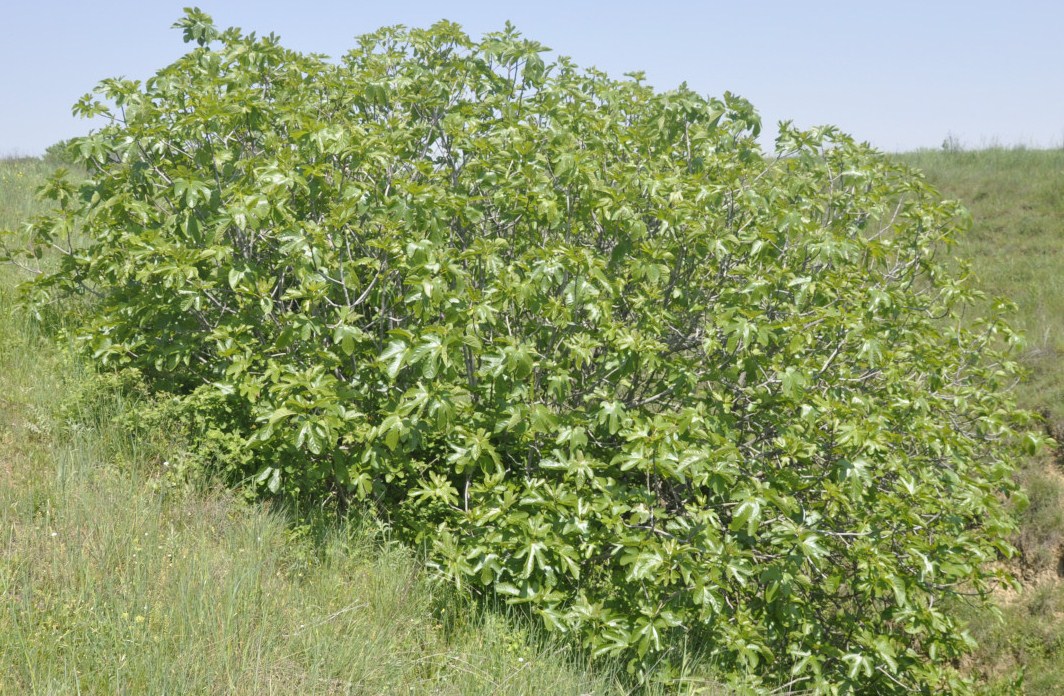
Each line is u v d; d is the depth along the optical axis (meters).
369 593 4.93
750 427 6.19
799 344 5.14
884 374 6.24
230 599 4.25
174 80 6.04
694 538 4.96
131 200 5.89
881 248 5.75
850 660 5.21
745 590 5.65
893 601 6.13
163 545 4.73
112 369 6.45
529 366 4.80
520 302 5.08
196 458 5.60
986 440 7.26
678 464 4.66
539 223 5.99
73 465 5.27
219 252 5.29
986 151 15.67
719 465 4.68
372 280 5.62
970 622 7.39
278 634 4.26
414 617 4.84
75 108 6.00
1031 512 7.95
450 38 6.97
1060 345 9.50
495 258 5.45
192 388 6.57
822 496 5.57
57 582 4.18
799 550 4.94
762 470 5.69
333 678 4.06
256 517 5.27
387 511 5.81
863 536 5.34
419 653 4.56
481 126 6.57
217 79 5.85
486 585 5.20
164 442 5.79
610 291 5.10
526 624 5.04
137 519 4.88
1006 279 11.09
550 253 5.11
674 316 5.87
